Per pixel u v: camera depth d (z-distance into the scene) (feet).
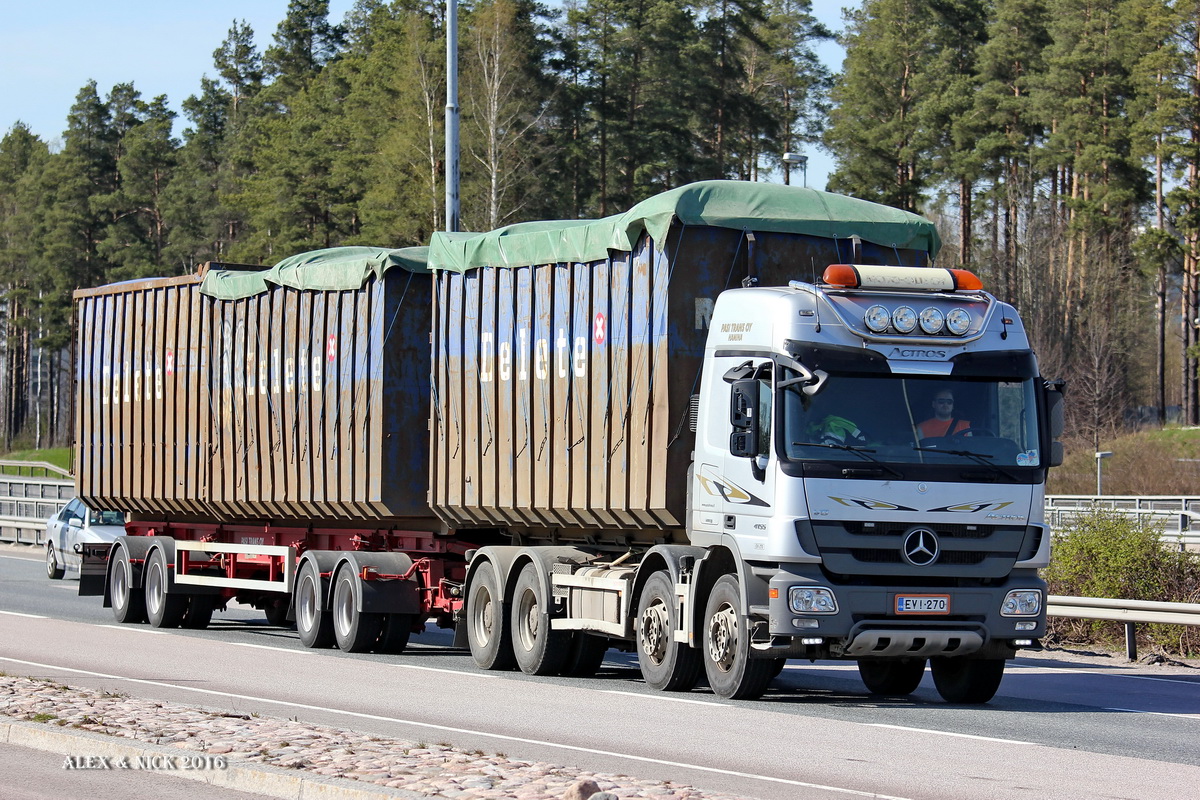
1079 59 535.19
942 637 93.66
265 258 568.00
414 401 138.82
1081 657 142.31
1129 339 602.03
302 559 147.74
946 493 94.12
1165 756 78.89
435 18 519.19
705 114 551.18
